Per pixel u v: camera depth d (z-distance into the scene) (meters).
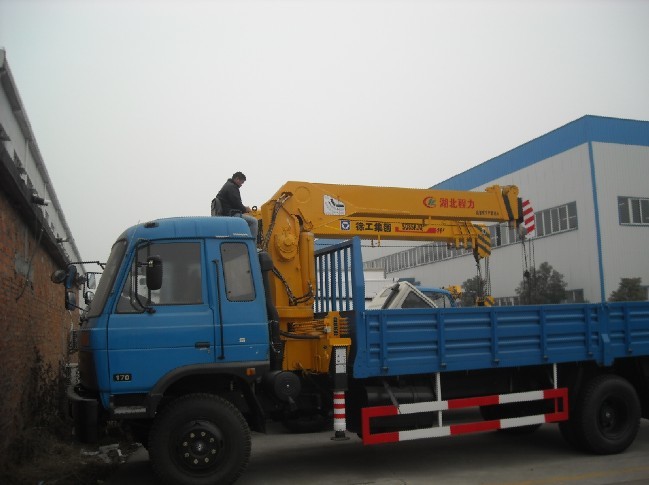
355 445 8.98
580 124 30.39
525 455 8.11
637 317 8.55
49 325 11.84
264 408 6.98
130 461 8.22
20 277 8.48
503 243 34.50
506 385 8.09
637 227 30.00
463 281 36.69
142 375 6.26
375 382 7.31
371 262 44.62
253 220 7.63
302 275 8.36
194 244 6.70
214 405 6.37
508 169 35.22
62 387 10.73
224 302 6.61
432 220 10.30
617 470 7.21
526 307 7.85
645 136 30.83
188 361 6.40
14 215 7.98
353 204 9.48
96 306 6.55
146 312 6.39
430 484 6.66
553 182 31.92
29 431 8.15
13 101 12.56
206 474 6.25
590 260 29.53
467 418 10.22
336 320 7.19
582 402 8.01
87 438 6.09
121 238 6.79
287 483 6.79
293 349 7.53
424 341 7.30
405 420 7.24
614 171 29.98
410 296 9.86
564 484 6.60
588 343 8.13
